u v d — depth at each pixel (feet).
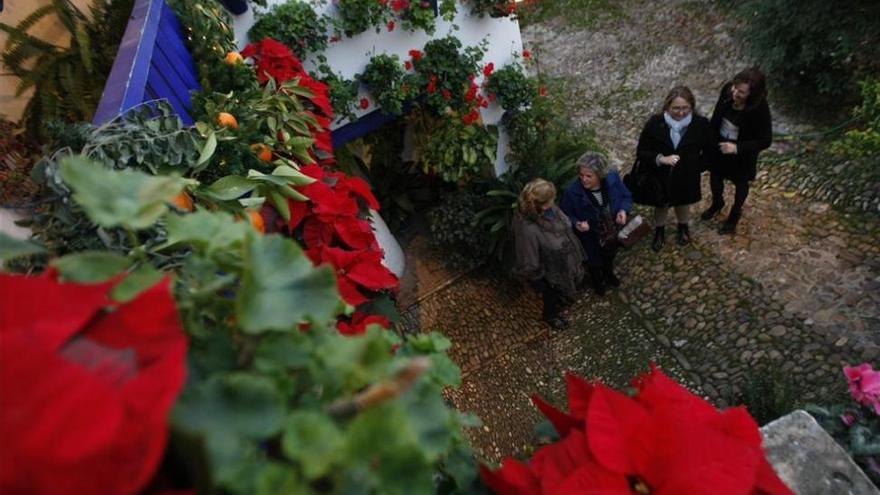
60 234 4.02
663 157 14.85
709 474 2.69
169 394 1.64
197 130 6.40
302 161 8.28
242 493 1.77
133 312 1.92
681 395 3.30
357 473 1.82
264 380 1.96
